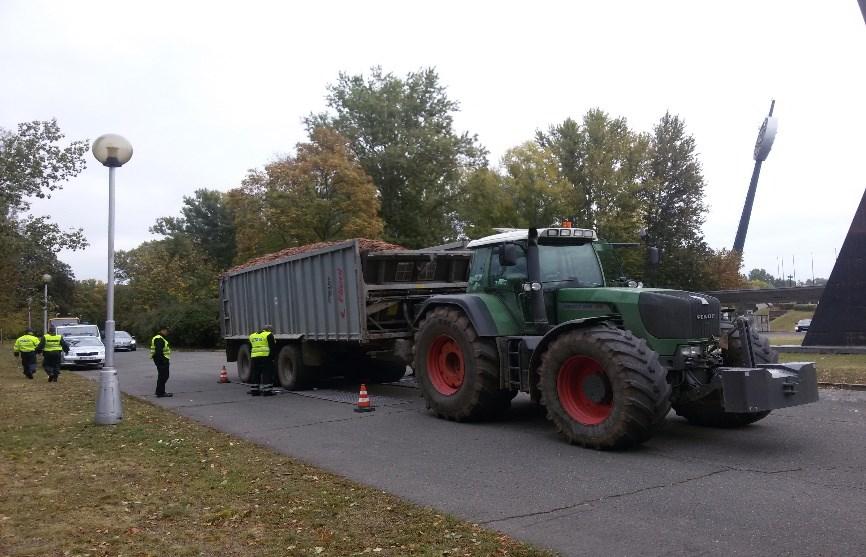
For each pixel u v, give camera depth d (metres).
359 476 6.83
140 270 60.75
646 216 46.88
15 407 12.42
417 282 13.20
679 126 48.19
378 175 41.47
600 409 7.94
